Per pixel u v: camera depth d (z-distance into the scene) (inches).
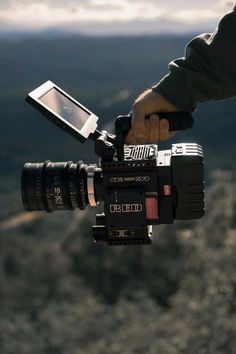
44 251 2753.4
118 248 2450.8
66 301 2459.4
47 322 2162.9
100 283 2470.5
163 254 2342.5
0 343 2049.7
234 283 1286.9
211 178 3341.5
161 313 2041.1
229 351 1172.5
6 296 2546.8
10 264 2819.9
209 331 1194.0
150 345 1398.9
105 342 1765.5
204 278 1422.2
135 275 2388.0
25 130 6063.0
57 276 2615.7
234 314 1231.5
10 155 5561.0
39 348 2022.6
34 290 2593.5
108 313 2155.5
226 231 1731.1
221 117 4478.3
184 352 1194.0
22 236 3408.0
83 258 2581.2
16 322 2209.6
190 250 1766.7
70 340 2014.0
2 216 4109.3
